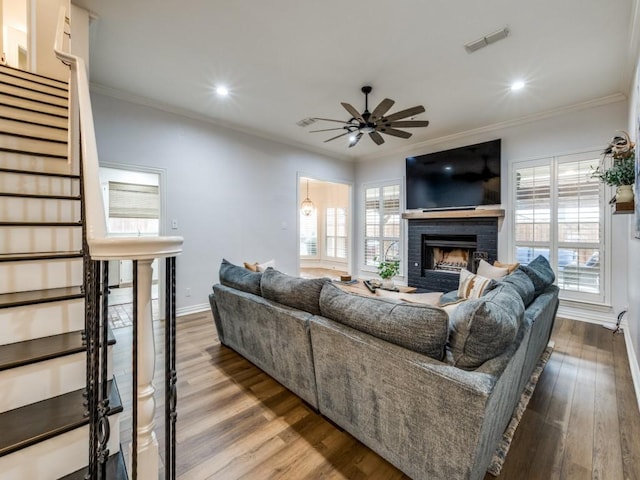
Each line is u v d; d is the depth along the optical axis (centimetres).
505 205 468
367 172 675
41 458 102
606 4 223
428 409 132
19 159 205
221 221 469
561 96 376
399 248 616
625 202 257
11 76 311
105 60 304
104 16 241
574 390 226
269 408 206
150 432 87
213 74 330
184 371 258
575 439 174
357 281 466
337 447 170
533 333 193
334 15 238
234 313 272
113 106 367
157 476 88
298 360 204
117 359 279
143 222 641
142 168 390
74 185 208
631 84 314
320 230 930
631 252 315
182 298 428
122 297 521
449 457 128
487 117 445
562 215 416
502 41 270
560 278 418
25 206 179
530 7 228
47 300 134
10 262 141
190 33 262
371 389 156
